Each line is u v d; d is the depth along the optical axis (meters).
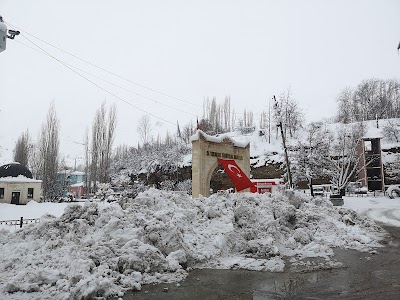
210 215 11.86
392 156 44.06
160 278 7.85
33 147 60.75
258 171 47.84
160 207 11.63
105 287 6.69
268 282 7.55
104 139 44.62
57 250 8.73
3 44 7.68
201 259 9.31
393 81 68.19
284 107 55.81
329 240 12.14
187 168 48.53
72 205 10.84
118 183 50.09
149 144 73.06
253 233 11.34
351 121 63.12
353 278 7.75
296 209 14.19
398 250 11.03
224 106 69.88
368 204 28.22
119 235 9.29
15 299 6.38
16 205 33.38
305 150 39.25
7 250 8.91
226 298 6.55
